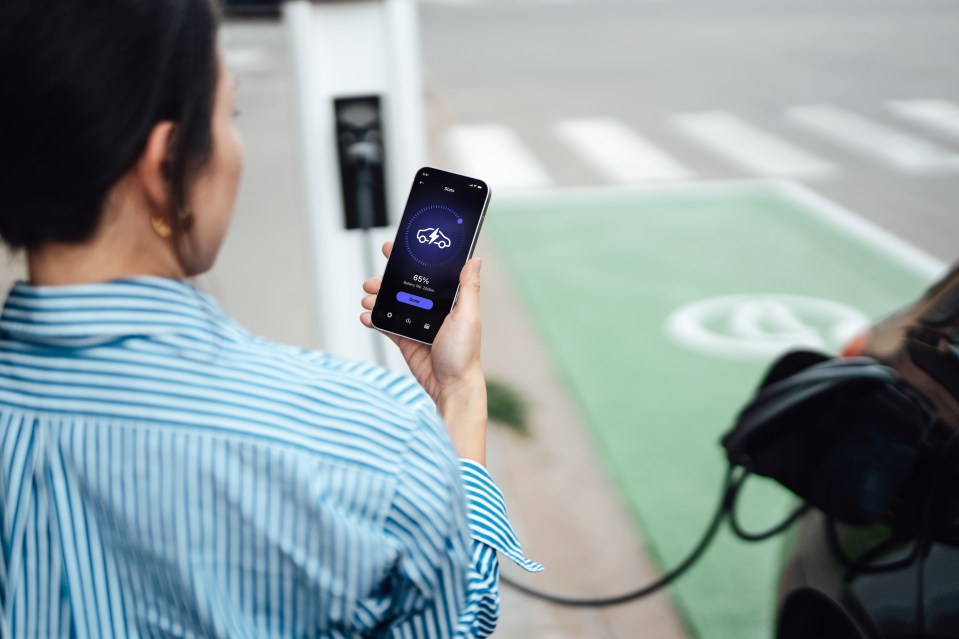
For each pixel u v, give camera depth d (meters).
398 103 2.17
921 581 1.50
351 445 0.70
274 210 6.43
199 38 0.70
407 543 0.72
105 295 0.70
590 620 2.66
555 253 5.84
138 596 0.71
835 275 5.45
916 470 1.56
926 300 1.88
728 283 5.33
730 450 1.68
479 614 0.86
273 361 0.72
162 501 0.69
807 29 15.07
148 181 0.70
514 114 9.50
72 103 0.63
